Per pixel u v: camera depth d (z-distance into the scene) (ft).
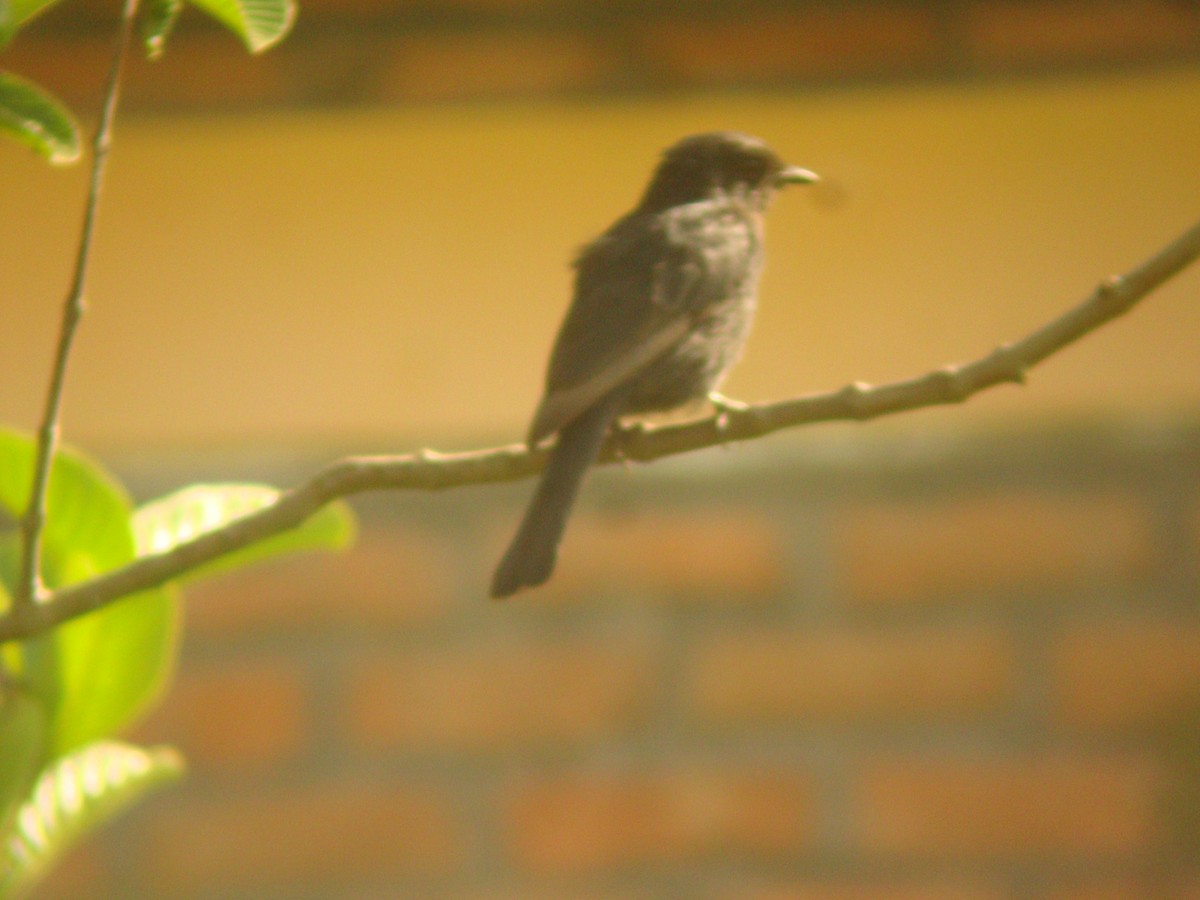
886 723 25.04
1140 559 25.08
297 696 25.94
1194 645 24.68
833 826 24.79
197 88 26.89
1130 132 25.34
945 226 25.41
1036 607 25.17
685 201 21.16
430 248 26.27
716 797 25.00
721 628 25.62
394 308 26.25
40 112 11.94
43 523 12.48
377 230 26.45
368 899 25.20
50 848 14.07
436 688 25.73
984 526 25.45
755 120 25.98
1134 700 24.68
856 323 25.39
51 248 26.76
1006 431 25.61
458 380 25.98
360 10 26.30
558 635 25.82
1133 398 25.00
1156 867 24.12
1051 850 24.34
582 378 16.40
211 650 26.14
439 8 26.35
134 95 26.91
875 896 24.52
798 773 24.99
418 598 26.09
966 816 24.58
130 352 26.48
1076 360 25.20
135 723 25.85
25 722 13.66
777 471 25.96
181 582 14.47
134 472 26.58
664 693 25.45
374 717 25.75
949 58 25.80
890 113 25.81
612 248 18.43
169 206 26.81
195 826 25.53
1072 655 24.93
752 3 26.03
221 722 25.86
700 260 18.42
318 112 26.81
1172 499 25.16
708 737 25.27
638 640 25.68
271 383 26.23
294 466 26.43
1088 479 25.41
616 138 26.17
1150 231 25.05
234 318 26.45
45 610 12.51
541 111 26.37
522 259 26.14
